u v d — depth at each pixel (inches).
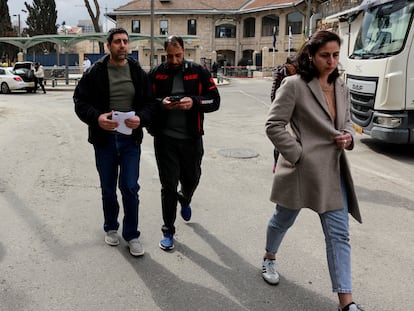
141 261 153.1
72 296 130.1
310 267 150.8
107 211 165.8
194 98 154.8
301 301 129.6
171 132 158.2
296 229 183.9
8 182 243.4
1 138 382.3
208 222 191.2
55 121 502.3
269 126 120.0
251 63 1985.7
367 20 362.9
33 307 124.0
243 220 194.2
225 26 2087.8
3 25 2053.4
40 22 2250.2
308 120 119.4
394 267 152.3
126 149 156.0
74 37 1162.6
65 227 181.8
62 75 1270.9
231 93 942.4
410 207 215.6
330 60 115.6
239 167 289.3
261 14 1968.5
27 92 983.0
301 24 1831.9
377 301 130.4
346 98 124.0
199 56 1769.2
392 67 309.4
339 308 118.3
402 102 310.8
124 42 147.1
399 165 304.8
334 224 118.9
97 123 148.8
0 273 142.4
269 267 140.7
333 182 120.0
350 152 346.9
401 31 310.3
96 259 153.9
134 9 2062.0
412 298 132.3
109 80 151.0
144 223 188.7
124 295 131.2
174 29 2070.6
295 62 123.6
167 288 135.6
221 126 478.3
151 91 156.3
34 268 146.5
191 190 175.3
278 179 126.0
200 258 156.3
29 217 191.9
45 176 257.4
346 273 116.0
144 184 247.0
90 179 252.8
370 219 198.7
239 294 132.9
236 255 159.3
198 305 126.5
